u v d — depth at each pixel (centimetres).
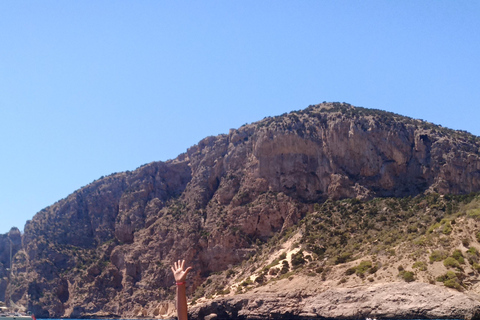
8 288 19662
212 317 17300
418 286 14012
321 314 15312
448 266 14338
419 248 15625
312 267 17438
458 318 12988
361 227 19462
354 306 14762
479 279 13800
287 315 16012
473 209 16725
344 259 17175
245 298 17175
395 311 13975
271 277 18288
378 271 15500
